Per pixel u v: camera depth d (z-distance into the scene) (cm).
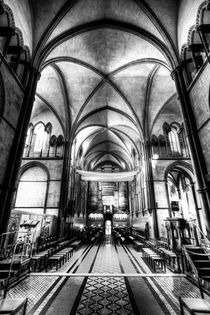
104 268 911
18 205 1675
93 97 1919
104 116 2267
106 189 3578
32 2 1059
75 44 1335
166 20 1112
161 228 1562
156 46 1186
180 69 1035
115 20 1229
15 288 612
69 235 1916
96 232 2781
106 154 3572
